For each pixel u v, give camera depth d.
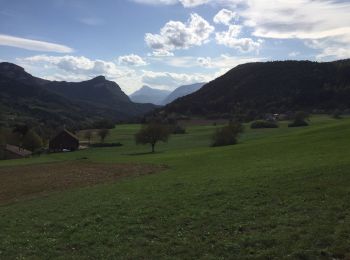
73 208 30.30
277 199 25.08
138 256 17.58
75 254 18.58
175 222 22.41
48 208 32.12
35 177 65.00
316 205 22.41
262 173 37.06
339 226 18.27
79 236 21.31
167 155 95.38
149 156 98.75
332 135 72.12
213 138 118.44
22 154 142.88
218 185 33.19
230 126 121.62
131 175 58.66
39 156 137.88
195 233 20.05
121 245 19.23
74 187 50.31
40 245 20.33
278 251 16.31
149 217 24.25
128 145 159.25
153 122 130.50
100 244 19.73
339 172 30.80
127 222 23.53
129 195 34.09
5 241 21.62
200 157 74.81
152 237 20.33
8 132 178.38
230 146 100.88
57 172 71.31
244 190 29.08
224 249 17.33
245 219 21.50
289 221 19.98
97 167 76.56
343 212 20.41
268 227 19.62
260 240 17.73
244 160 56.78
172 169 61.00
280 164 43.88
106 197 34.56
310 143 66.00
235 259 16.16
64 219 26.34
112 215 25.78
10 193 49.16
